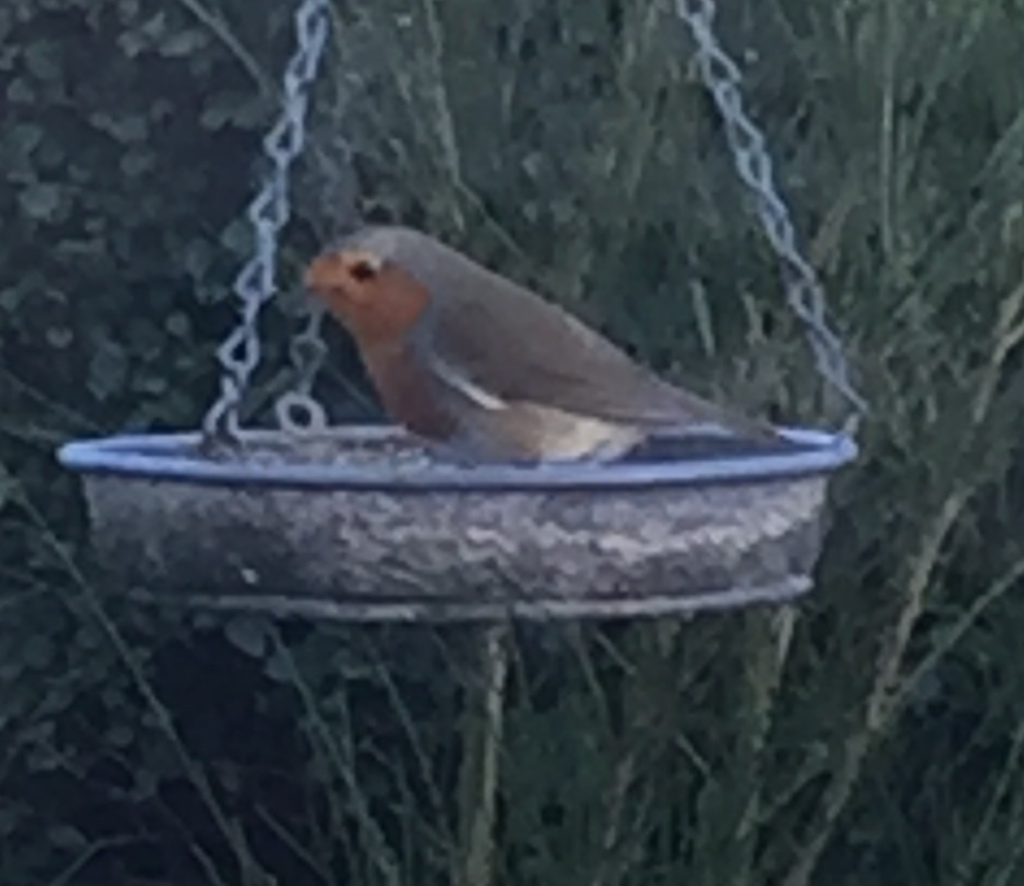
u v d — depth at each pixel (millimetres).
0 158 4750
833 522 4480
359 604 2551
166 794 4953
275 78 4695
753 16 4562
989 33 4500
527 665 4633
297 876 4957
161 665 4871
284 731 4895
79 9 4723
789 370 4277
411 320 2795
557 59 4500
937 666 4781
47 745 4855
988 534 4711
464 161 4438
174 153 4738
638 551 2566
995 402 4512
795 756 4609
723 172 4438
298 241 4609
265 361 4648
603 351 2869
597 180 4383
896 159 4379
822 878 4898
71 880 5008
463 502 2520
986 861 4738
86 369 4785
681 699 4508
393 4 4355
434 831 4637
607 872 4527
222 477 2541
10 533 4820
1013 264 4402
